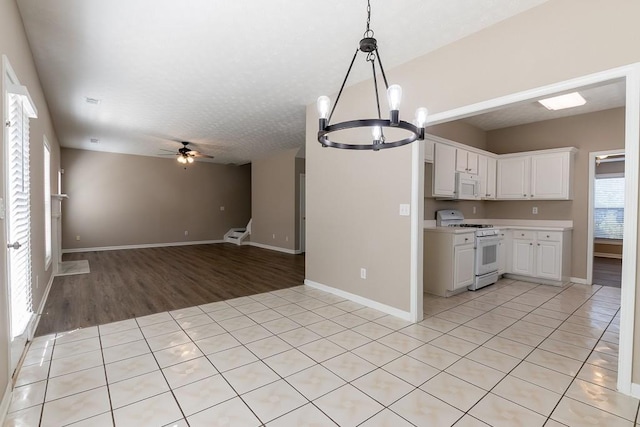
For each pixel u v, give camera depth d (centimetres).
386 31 251
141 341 261
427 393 189
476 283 416
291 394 188
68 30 248
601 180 753
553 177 466
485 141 564
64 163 720
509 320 310
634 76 184
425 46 275
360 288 359
